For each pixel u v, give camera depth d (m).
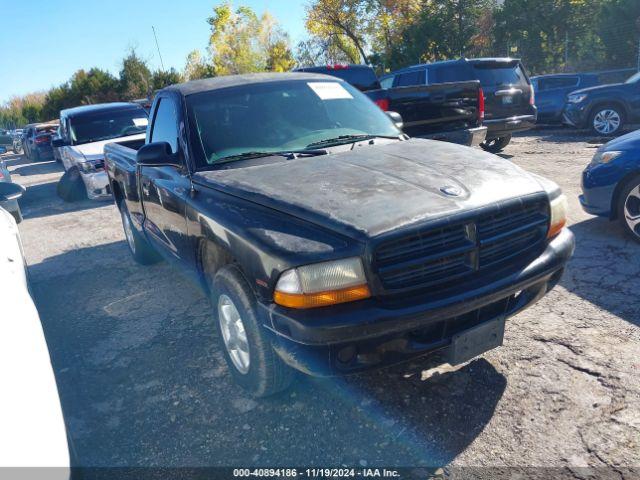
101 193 9.36
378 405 2.81
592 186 4.87
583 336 3.25
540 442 2.43
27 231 8.06
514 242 2.61
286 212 2.52
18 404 1.60
